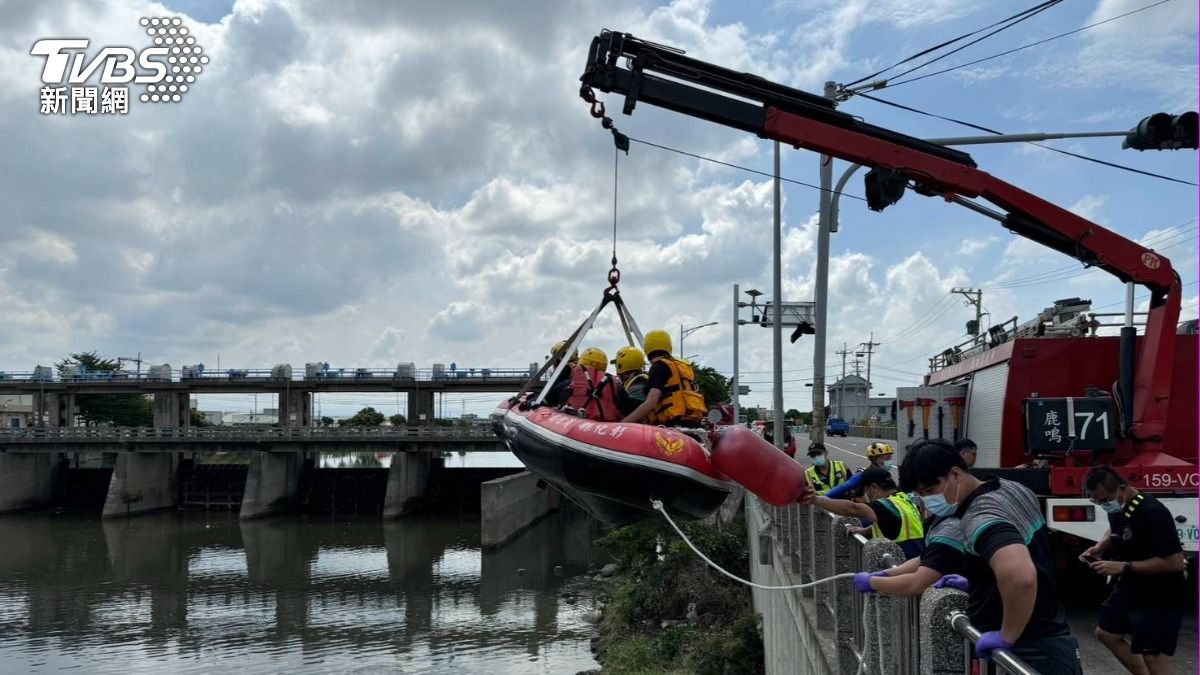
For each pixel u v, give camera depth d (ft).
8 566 163.84
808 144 34.14
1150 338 34.17
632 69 32.83
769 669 52.29
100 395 317.83
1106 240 34.12
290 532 204.33
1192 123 33.83
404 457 225.56
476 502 242.17
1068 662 12.68
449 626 117.91
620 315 31.32
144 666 102.01
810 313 73.00
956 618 12.80
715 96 33.47
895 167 34.35
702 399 28.19
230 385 252.42
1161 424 33.50
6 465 238.27
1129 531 20.48
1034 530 13.01
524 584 144.05
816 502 22.82
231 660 103.81
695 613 86.22
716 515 91.20
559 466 26.61
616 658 83.05
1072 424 33.12
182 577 153.38
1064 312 40.14
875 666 18.58
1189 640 28.27
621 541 100.73
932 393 40.93
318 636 114.42
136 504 233.96
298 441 225.35
